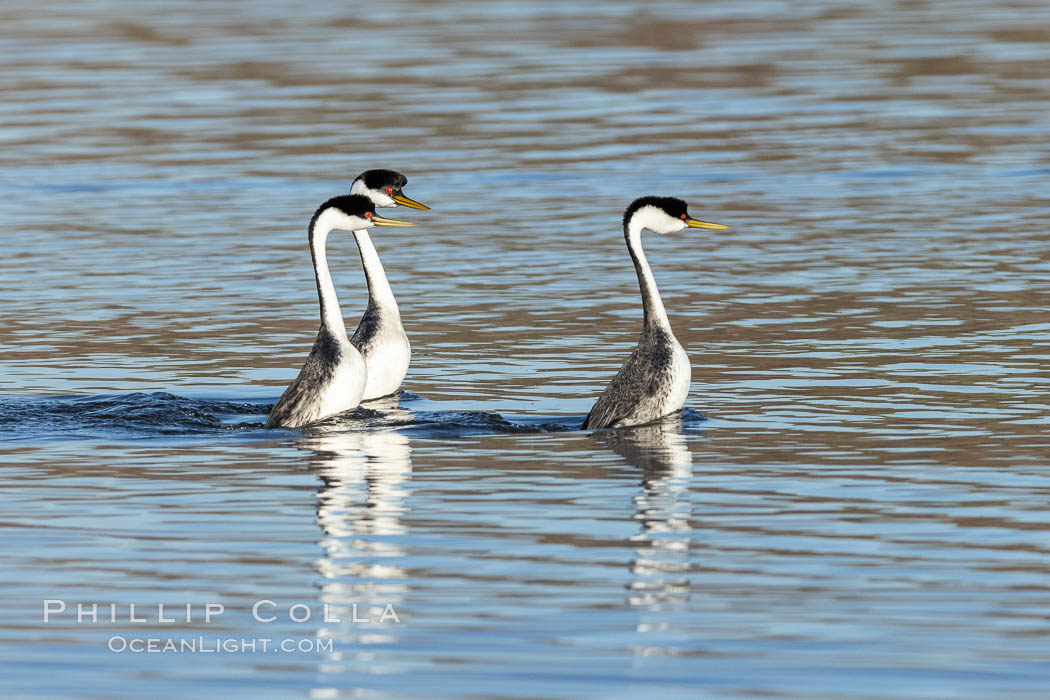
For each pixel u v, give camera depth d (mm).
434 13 49500
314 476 12898
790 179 27422
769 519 11469
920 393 15297
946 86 35750
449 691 8680
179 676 9000
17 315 19688
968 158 28703
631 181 27516
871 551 10711
